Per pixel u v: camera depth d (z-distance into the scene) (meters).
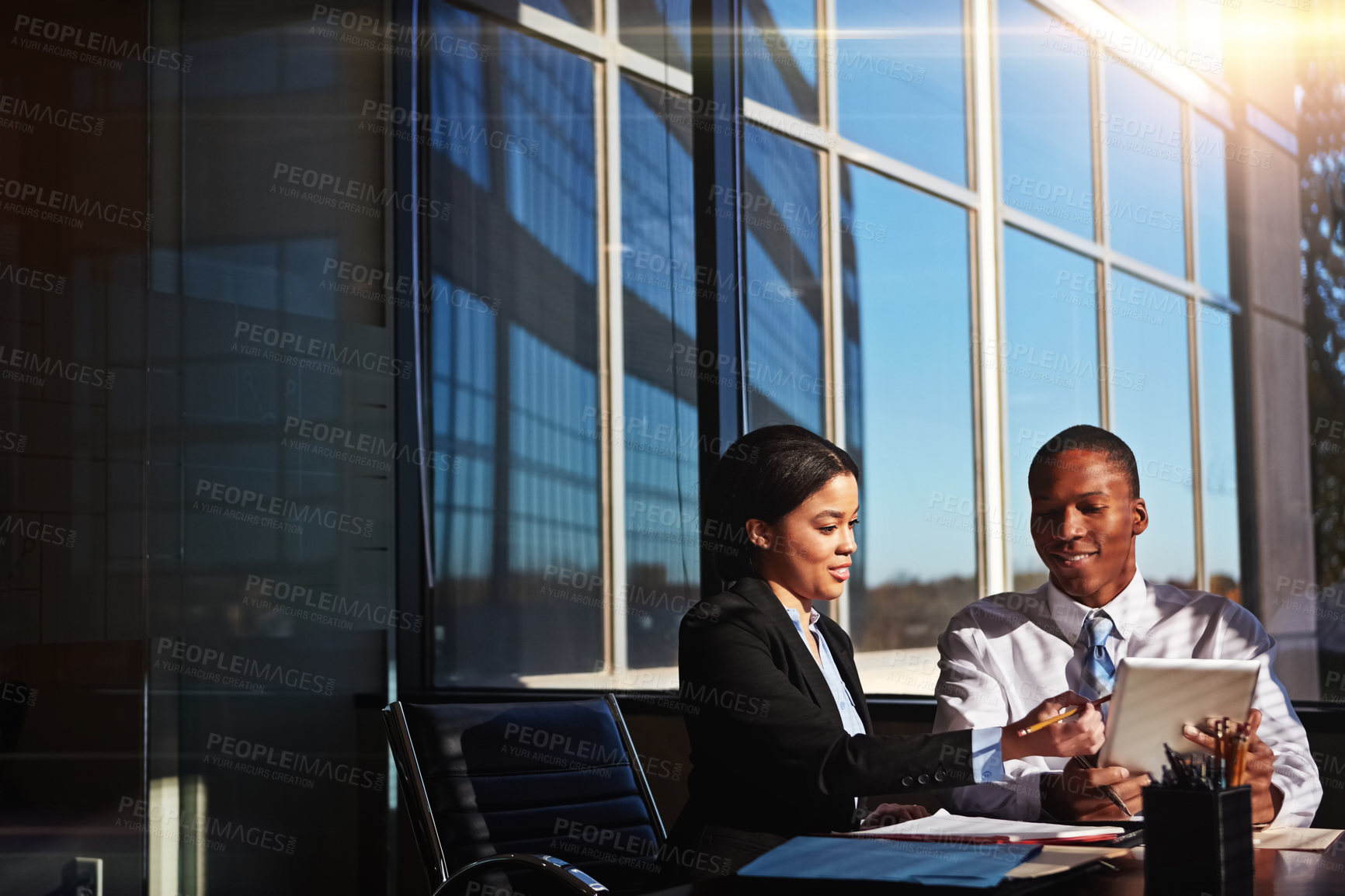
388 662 4.00
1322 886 1.24
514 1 4.02
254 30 3.68
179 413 3.33
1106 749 1.54
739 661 1.76
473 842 2.03
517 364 3.95
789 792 1.65
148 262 3.25
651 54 3.76
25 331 2.94
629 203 3.78
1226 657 2.10
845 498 1.90
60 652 2.95
